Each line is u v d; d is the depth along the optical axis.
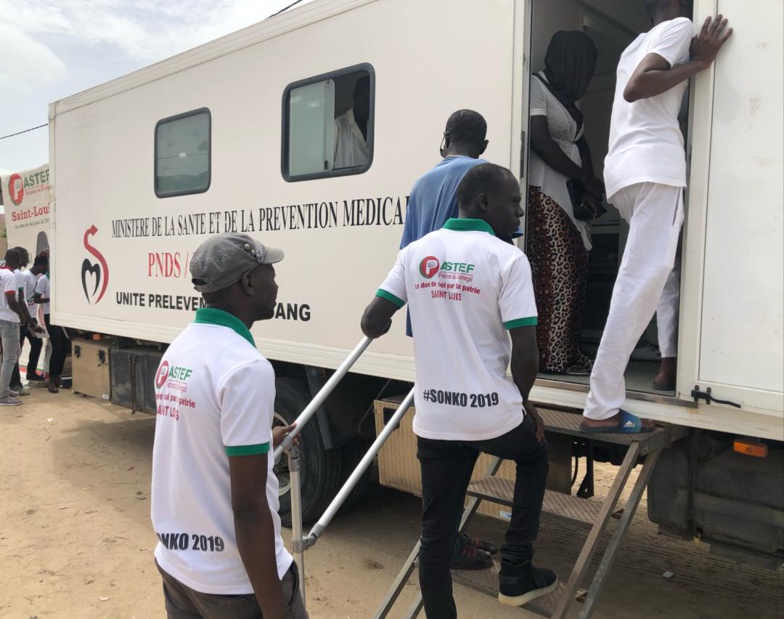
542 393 2.82
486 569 2.62
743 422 2.28
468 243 2.13
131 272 5.21
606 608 3.30
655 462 2.49
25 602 3.29
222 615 1.65
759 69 2.21
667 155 2.34
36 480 5.09
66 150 5.92
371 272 3.53
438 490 2.21
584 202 3.23
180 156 4.69
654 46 2.30
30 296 7.96
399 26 3.35
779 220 2.17
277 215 4.00
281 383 4.12
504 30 2.95
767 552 2.46
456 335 2.11
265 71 4.03
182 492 1.63
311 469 3.97
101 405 7.62
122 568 3.66
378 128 3.46
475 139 2.66
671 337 2.55
